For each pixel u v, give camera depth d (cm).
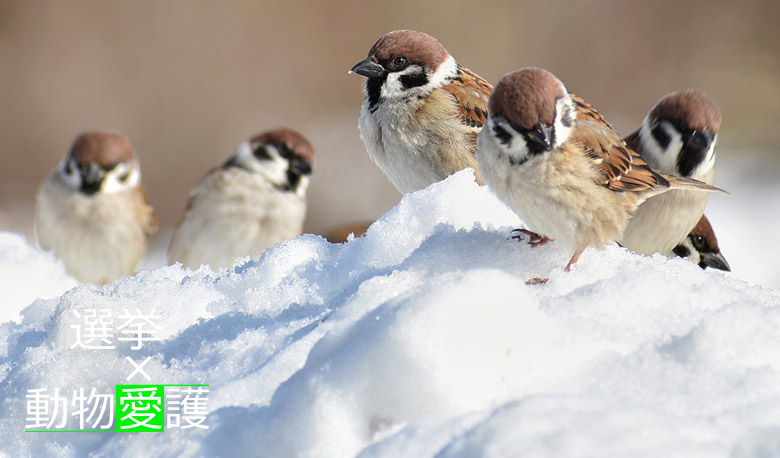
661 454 418
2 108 3444
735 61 3872
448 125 1067
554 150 750
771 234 2409
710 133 1068
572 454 418
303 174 1720
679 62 3909
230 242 1691
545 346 498
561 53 3934
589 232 780
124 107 3556
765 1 3934
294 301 643
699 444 427
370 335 491
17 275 934
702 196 1070
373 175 3334
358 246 679
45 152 3428
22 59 3519
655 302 557
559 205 755
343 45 3762
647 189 854
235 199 1692
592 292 564
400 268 625
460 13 3925
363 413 484
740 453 433
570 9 3966
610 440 425
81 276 1742
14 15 3550
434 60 1078
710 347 509
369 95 1102
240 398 530
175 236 1733
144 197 1780
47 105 3481
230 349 582
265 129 3594
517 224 791
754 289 612
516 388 482
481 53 3916
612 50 3928
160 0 3622
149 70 3600
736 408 465
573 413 440
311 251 691
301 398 492
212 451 495
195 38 3662
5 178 3341
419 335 480
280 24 3741
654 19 3944
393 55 1074
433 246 641
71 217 1705
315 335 558
